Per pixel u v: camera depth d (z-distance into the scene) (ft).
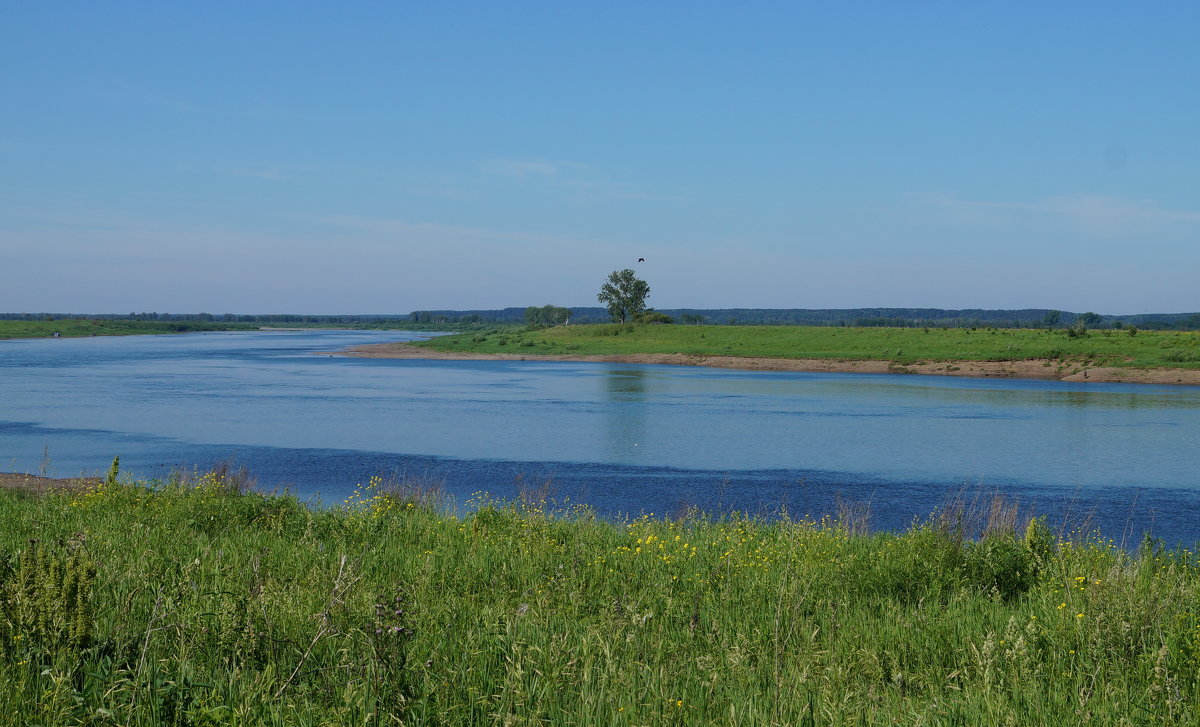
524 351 377.71
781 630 23.54
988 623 24.97
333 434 122.11
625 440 116.98
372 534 39.40
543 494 69.51
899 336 341.82
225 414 147.33
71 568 18.98
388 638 18.17
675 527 44.73
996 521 42.04
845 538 40.81
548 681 18.28
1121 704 18.33
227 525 41.39
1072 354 269.23
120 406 159.53
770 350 334.65
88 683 16.52
